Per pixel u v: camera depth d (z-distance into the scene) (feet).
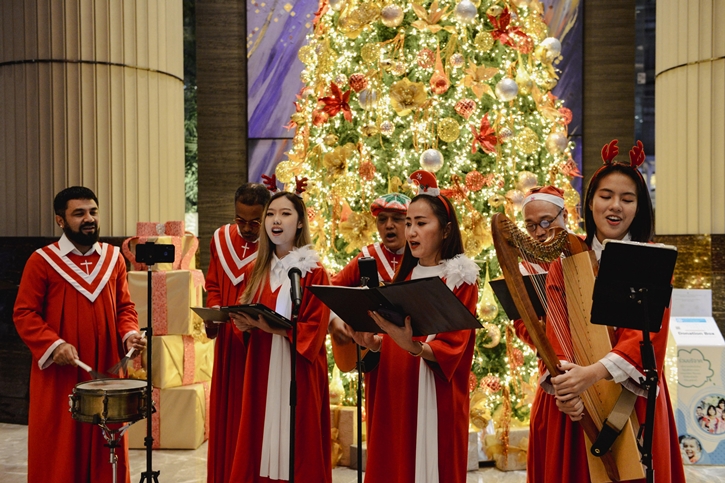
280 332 10.32
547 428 8.26
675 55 19.88
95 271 12.48
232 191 25.93
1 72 20.59
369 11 15.25
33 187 20.25
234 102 25.91
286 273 11.02
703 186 19.17
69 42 20.18
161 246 11.00
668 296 7.06
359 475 9.91
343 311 8.75
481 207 16.02
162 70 21.47
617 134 25.50
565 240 8.00
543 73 16.44
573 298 7.91
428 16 15.31
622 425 7.39
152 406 11.08
